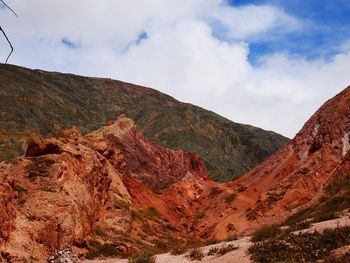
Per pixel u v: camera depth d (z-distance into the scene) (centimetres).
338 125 5025
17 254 2236
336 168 4200
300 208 3716
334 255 1443
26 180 2878
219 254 1922
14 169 2964
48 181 2909
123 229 3506
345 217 2005
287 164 5403
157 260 2072
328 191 3709
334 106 5431
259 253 1664
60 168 3078
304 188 4353
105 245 2922
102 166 3825
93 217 3238
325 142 4988
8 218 2333
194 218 5353
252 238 2106
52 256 1809
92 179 3512
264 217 4100
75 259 1828
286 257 1546
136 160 6253
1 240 2214
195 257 1962
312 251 1544
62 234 2544
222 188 6056
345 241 1538
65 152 3381
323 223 1953
